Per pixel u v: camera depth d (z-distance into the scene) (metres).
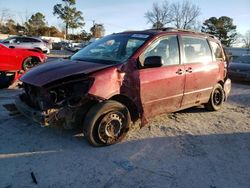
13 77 7.91
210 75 5.96
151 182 3.39
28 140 4.32
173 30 5.26
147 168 3.71
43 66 4.55
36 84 3.98
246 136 5.07
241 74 11.58
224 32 70.75
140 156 4.04
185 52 5.33
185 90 5.29
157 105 4.80
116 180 3.39
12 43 21.23
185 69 5.21
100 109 4.04
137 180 3.42
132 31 5.26
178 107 5.30
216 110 6.57
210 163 3.95
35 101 4.15
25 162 3.69
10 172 3.44
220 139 4.86
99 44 5.22
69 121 3.94
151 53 4.68
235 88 10.46
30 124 4.92
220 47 6.53
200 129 5.29
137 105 4.46
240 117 6.27
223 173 3.70
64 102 3.89
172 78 4.92
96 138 4.15
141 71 4.44
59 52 32.75
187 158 4.06
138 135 4.77
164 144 4.50
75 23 75.31
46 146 4.16
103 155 3.99
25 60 10.23
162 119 5.70
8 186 3.16
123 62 4.31
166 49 4.96
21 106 4.28
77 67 4.22
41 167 3.59
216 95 6.46
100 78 3.99
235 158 4.15
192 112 6.38
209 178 3.55
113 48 4.85
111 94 4.09
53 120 3.87
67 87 3.90
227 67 6.76
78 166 3.66
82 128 4.25
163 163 3.87
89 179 3.38
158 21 59.09
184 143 4.59
